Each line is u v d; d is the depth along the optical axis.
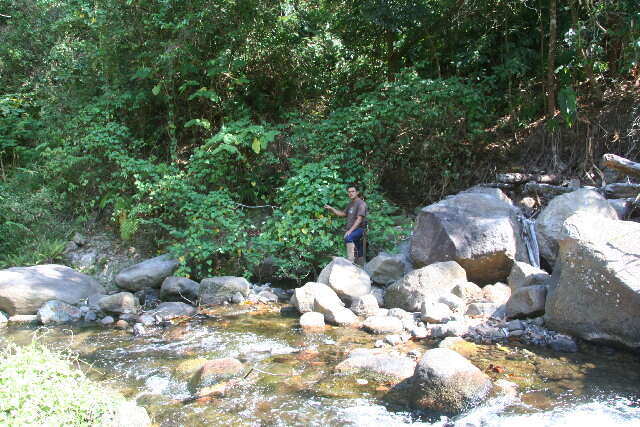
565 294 5.50
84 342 6.12
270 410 4.11
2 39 12.59
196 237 8.71
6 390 3.31
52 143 10.98
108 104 10.52
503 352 5.20
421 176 10.29
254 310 7.34
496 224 7.10
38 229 9.93
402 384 4.39
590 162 9.52
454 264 6.96
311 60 11.58
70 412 3.46
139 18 10.28
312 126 9.87
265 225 9.49
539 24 10.51
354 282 7.23
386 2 10.28
